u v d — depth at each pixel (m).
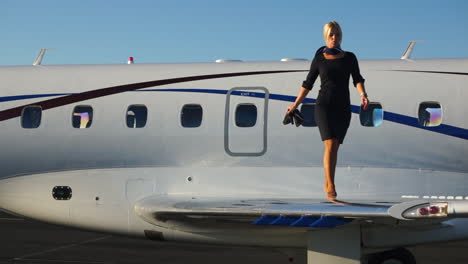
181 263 10.23
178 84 8.55
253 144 8.10
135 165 8.45
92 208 8.55
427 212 5.41
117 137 8.53
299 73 8.32
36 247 11.79
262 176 8.02
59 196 8.67
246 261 10.40
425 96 7.88
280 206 6.34
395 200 7.04
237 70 8.48
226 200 7.48
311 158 7.93
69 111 8.79
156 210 7.36
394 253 7.91
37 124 8.87
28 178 8.82
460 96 7.82
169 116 8.43
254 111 8.20
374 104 7.93
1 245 12.02
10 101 8.98
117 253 11.16
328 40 5.57
